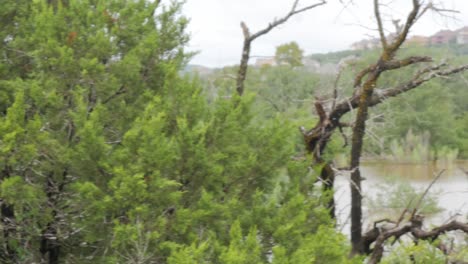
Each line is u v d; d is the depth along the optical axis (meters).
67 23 21.92
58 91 20.58
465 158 91.81
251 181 21.88
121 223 19.48
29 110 21.53
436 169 81.12
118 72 21.62
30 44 22.59
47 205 20.31
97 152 19.11
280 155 22.19
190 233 19.30
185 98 21.44
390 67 26.88
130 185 18.25
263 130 22.30
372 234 28.62
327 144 29.03
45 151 19.33
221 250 18.75
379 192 46.97
